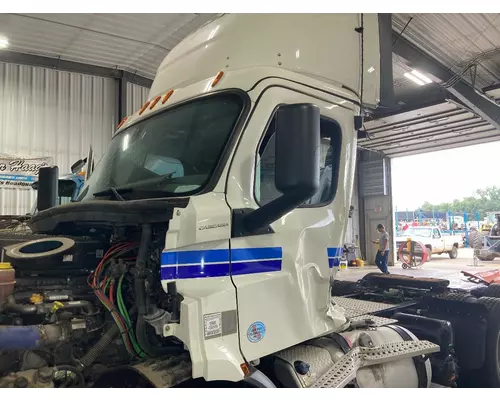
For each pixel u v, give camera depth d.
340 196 2.82
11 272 2.23
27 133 11.43
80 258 2.63
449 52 9.77
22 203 11.35
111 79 12.52
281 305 2.36
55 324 2.17
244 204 2.29
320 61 2.83
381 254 14.86
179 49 3.19
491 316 4.14
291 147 1.89
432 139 14.68
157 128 2.76
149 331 2.29
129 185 2.64
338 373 2.47
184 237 2.06
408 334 3.21
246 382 2.13
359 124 2.95
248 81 2.49
